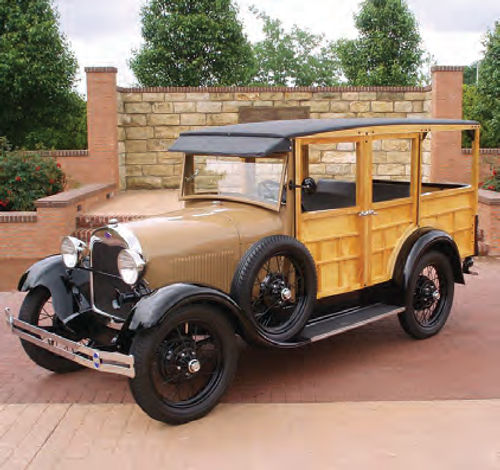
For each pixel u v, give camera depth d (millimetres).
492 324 6266
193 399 4211
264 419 4219
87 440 3990
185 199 5598
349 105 15305
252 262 4348
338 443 3875
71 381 5016
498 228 9445
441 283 6066
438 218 6070
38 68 16391
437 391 4660
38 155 12305
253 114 15320
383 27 20484
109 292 4652
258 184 4988
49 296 5094
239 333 4504
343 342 5848
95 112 14070
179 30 18625
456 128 6043
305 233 4914
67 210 10336
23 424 4223
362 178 5270
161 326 3926
